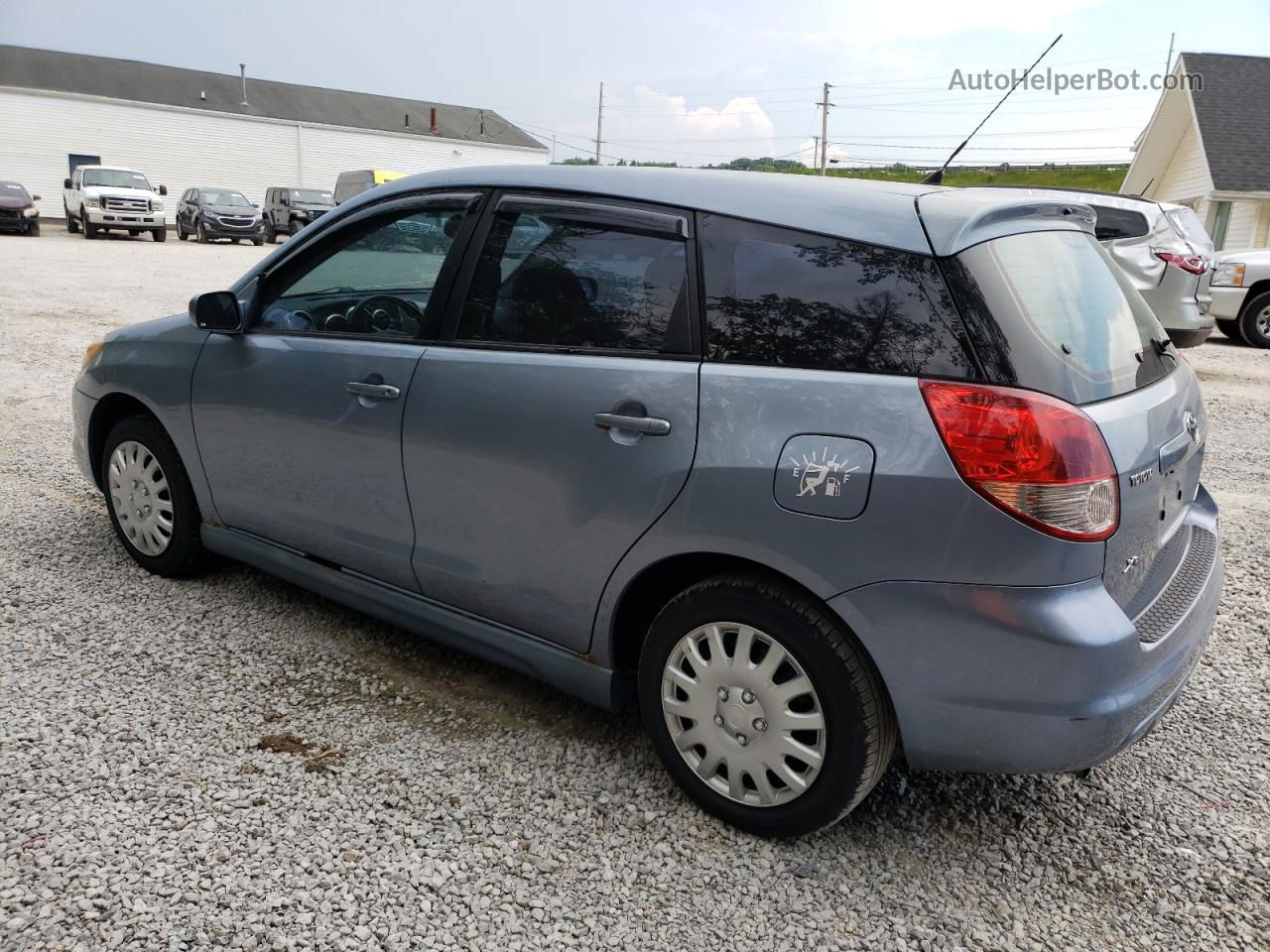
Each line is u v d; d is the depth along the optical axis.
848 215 2.32
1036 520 2.03
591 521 2.55
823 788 2.33
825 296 2.28
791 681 2.34
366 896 2.24
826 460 2.18
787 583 2.34
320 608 3.77
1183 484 2.62
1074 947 2.18
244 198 30.81
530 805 2.61
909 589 2.13
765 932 2.19
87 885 2.22
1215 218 23.66
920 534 2.10
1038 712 2.09
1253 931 2.24
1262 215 22.28
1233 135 22.92
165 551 3.90
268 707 3.04
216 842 2.39
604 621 2.63
